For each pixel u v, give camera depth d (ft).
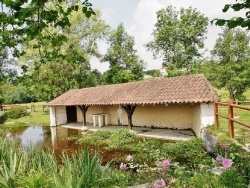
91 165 16.58
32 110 121.90
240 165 12.62
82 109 61.26
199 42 125.59
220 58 81.15
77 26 101.65
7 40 18.21
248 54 78.38
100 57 114.62
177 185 10.56
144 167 20.40
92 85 111.04
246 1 9.40
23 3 9.55
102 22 105.91
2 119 95.40
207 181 10.39
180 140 40.98
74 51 21.53
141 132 50.75
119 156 33.55
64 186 13.69
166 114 54.08
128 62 130.62
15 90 158.61
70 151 39.37
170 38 123.65
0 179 15.93
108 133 47.70
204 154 29.84
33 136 56.90
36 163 19.30
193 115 47.78
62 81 95.04
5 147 23.15
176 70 112.57
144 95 49.93
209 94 38.37
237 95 74.90
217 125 33.55
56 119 72.90
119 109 62.23
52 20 11.23
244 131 30.09
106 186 15.96
